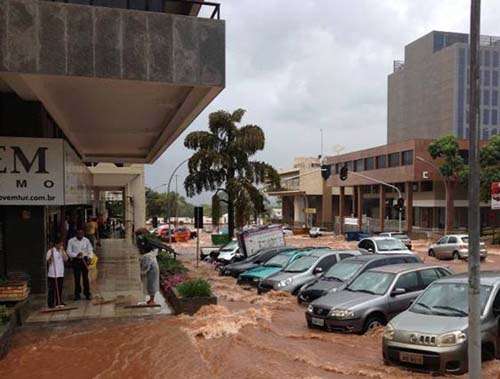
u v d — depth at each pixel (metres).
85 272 15.53
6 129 15.01
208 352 10.58
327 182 82.62
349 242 54.72
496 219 59.84
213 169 38.41
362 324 12.18
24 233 15.53
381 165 65.69
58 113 17.03
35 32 11.09
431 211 63.44
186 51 11.92
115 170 41.12
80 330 12.16
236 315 13.94
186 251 45.34
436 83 100.75
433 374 8.98
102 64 11.45
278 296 17.58
